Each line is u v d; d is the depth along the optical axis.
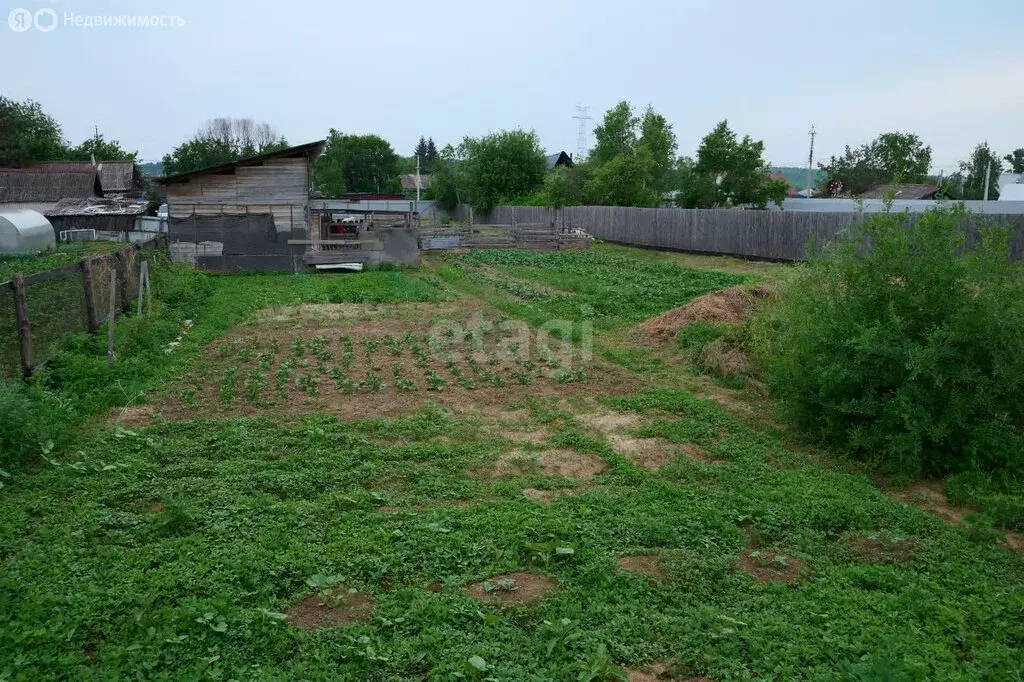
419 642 4.34
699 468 7.26
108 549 5.36
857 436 7.63
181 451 7.48
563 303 17.81
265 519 5.94
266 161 28.36
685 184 43.19
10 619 4.46
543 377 11.09
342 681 3.99
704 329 12.62
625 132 52.84
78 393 9.26
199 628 4.41
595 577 5.14
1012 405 7.51
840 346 7.91
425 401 9.66
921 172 55.81
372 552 5.44
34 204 43.59
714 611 4.70
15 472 6.79
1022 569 5.43
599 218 39.91
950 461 7.33
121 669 4.05
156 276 18.05
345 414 9.05
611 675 4.12
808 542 5.77
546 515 6.07
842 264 8.23
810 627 4.58
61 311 11.22
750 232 28.20
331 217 38.97
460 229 36.19
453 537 5.66
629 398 9.79
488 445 7.93
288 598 4.86
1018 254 19.19
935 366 7.31
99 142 69.31
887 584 5.12
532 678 4.01
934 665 4.21
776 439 8.32
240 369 11.26
